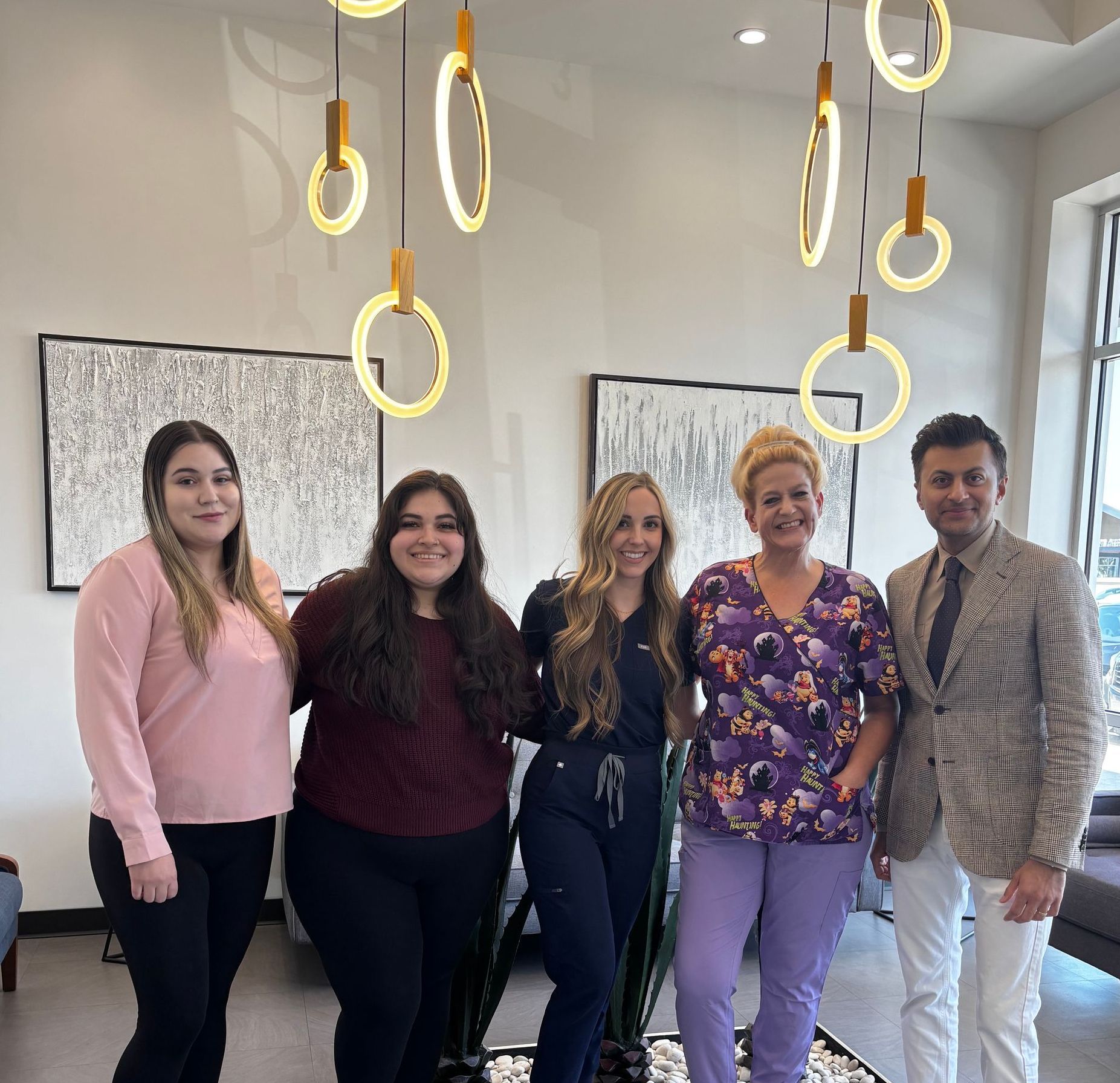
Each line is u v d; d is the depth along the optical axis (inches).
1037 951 71.9
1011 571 72.1
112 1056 95.7
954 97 153.2
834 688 72.7
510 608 143.6
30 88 124.9
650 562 75.6
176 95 129.6
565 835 72.6
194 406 130.6
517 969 118.7
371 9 74.4
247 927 68.4
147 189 129.0
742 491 77.5
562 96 144.4
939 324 161.8
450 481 72.0
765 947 74.8
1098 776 68.6
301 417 134.6
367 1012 67.3
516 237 143.0
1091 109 154.1
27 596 126.9
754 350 153.1
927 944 76.7
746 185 152.1
